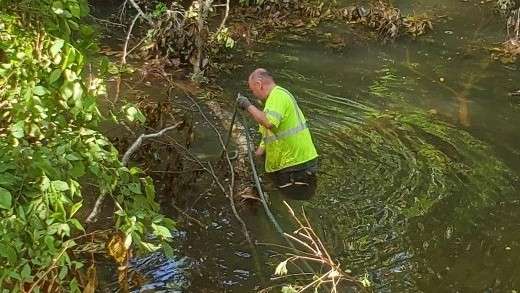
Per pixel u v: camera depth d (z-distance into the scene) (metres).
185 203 6.03
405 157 7.14
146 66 9.09
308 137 6.58
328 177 6.66
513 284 5.25
